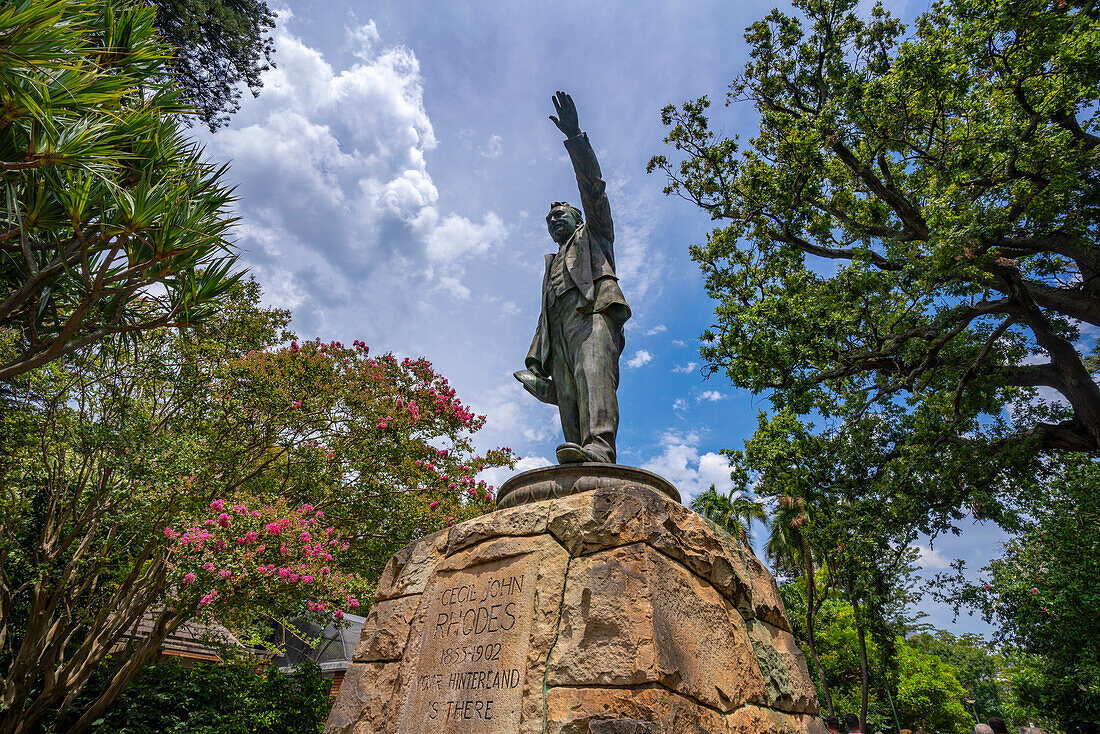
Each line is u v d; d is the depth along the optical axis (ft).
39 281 18.31
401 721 12.00
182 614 31.71
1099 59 34.14
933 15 46.06
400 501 36.50
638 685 9.96
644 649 10.20
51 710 34.99
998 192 38.99
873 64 45.14
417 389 39.83
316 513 32.71
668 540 11.99
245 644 40.68
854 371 48.75
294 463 36.04
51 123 16.30
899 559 46.47
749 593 14.05
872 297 44.91
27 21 15.67
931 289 40.60
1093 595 44.34
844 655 101.76
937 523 44.98
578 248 17.75
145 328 20.57
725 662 11.87
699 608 11.91
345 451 36.14
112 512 32.63
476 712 11.07
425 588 13.89
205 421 35.24
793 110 51.55
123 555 37.52
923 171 44.24
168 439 31.35
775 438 49.08
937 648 153.89
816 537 47.14
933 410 47.19
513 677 11.02
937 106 43.14
